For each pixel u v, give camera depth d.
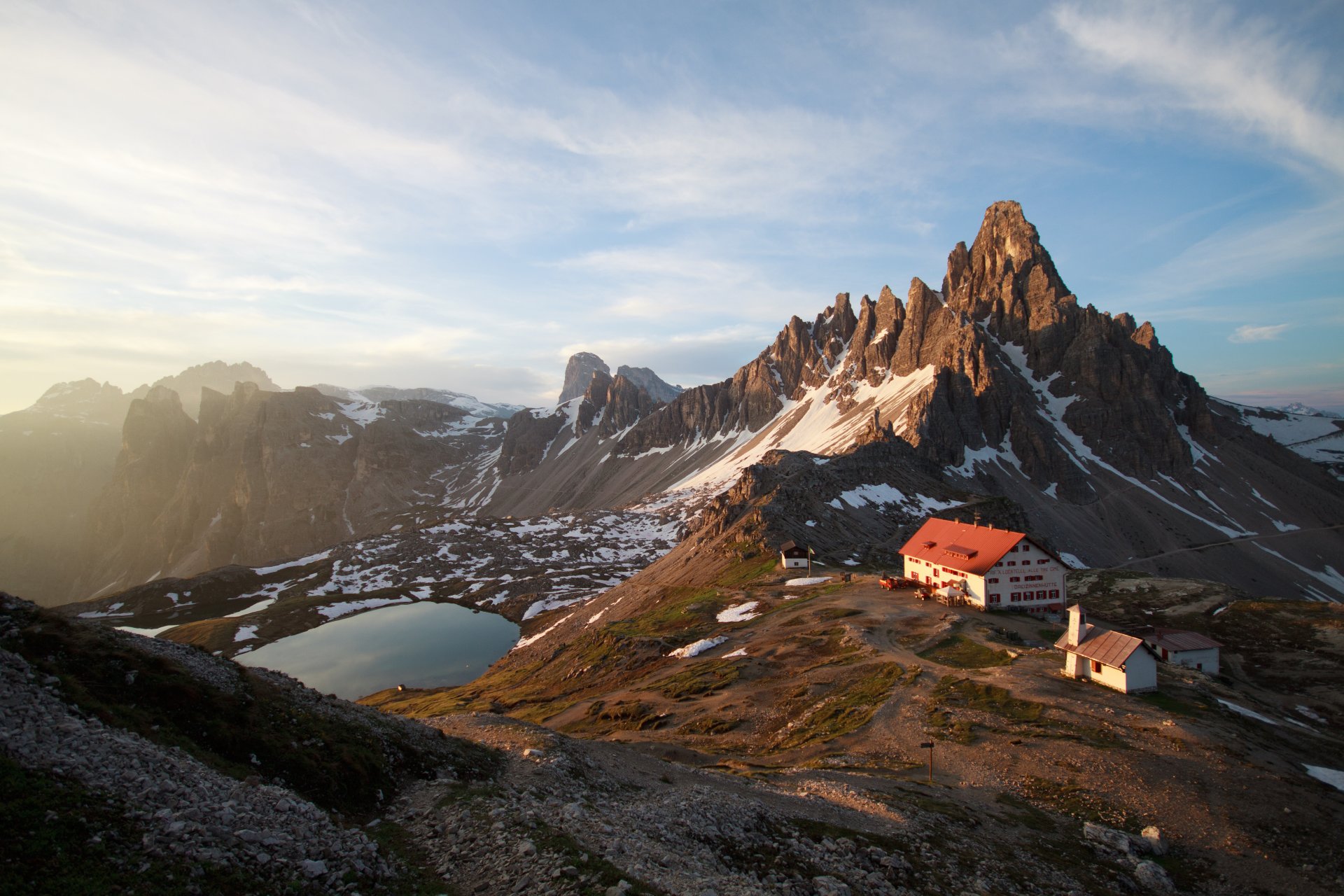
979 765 46.91
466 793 28.27
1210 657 79.81
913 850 30.92
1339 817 39.06
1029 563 94.25
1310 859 34.81
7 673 21.98
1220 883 32.94
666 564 178.50
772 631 94.62
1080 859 33.81
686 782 39.88
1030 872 31.12
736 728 64.56
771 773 46.06
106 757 20.09
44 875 14.84
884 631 84.06
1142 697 57.38
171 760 21.55
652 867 22.50
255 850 18.45
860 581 118.00
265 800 21.36
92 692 23.56
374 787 27.62
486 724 45.94
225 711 26.42
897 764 47.97
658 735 65.88
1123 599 142.62
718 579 143.25
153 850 16.88
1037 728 51.91
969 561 98.75
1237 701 61.72
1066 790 42.50
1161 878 32.25
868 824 33.75
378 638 182.00
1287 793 41.12
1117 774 43.75
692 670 85.12
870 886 26.47
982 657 71.31
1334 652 99.06
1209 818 38.56
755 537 156.00
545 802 28.94
